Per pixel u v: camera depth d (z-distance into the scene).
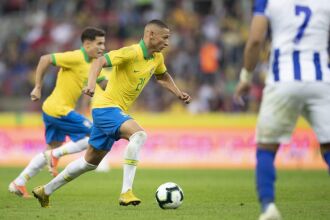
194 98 71.50
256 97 69.12
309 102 19.16
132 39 80.88
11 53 81.25
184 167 59.06
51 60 31.81
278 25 19.33
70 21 84.62
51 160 31.00
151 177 45.59
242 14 81.88
